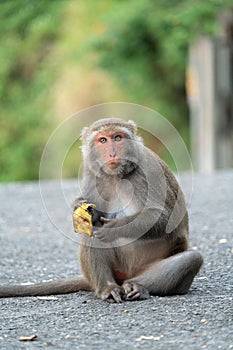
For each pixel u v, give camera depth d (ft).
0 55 131.54
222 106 95.81
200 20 104.37
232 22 99.86
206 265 42.01
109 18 117.08
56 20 126.93
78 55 122.62
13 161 132.05
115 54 118.52
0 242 50.96
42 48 131.54
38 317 32.07
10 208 65.57
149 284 34.94
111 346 27.91
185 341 28.22
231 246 46.73
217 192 68.74
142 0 115.55
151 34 116.78
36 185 81.76
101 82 124.06
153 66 120.26
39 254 46.91
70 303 34.42
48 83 129.08
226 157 96.27
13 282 39.91
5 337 29.27
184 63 117.19
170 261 34.86
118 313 32.35
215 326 29.99
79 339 28.84
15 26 125.29
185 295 35.19
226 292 35.68
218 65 95.50
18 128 133.49
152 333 29.27
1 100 135.54
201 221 55.67
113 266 36.22
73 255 46.52
